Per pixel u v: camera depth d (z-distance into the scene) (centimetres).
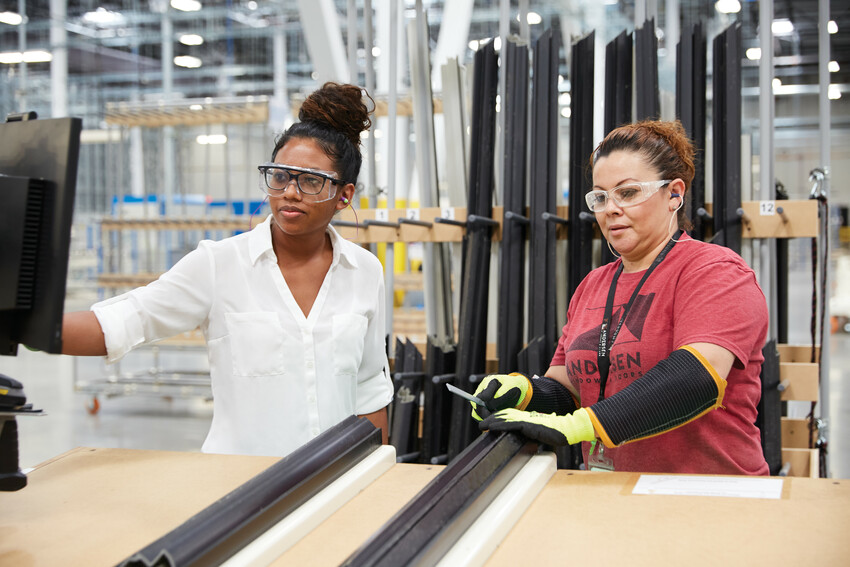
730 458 136
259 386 159
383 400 180
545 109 272
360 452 122
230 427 161
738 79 250
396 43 304
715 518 99
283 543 93
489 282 291
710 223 264
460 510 95
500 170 311
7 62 1120
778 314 315
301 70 1324
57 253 94
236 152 920
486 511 100
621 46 270
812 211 245
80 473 124
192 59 1146
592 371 146
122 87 1381
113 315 143
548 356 267
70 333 136
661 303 138
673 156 142
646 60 261
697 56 263
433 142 311
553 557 89
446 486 98
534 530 97
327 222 158
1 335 102
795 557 87
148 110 580
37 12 1112
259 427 158
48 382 720
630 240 142
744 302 127
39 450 476
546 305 271
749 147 290
